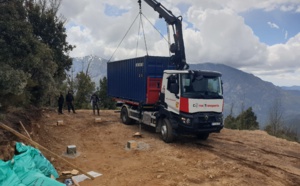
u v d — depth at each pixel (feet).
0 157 24.00
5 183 16.34
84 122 60.34
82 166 31.53
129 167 31.55
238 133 53.36
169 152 37.96
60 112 71.87
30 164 19.85
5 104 32.96
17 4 33.32
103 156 36.01
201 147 41.55
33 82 42.29
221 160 34.76
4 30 29.89
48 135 45.06
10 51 30.27
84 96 138.31
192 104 39.55
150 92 48.03
